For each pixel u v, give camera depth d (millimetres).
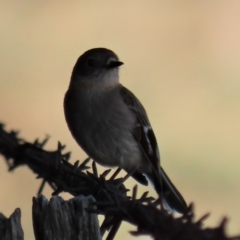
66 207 3387
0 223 3291
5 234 3268
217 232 2646
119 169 3635
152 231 2898
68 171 3467
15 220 3287
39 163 3463
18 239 3281
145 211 3006
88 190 3463
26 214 3680
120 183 3479
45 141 3467
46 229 3355
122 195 3449
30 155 3463
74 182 3467
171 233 2822
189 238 2744
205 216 2771
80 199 3410
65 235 3355
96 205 3307
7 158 3461
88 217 3367
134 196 3123
